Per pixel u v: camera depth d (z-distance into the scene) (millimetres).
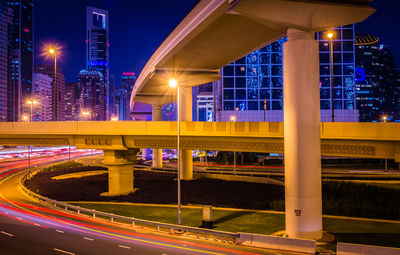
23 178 64062
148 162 100250
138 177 63219
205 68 54281
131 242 23266
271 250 21469
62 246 22172
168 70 53844
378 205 34719
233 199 40906
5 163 103000
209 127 37250
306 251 20766
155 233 26438
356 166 74625
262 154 99125
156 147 43188
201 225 29047
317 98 24406
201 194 44656
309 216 23719
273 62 114000
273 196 41688
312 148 24016
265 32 34000
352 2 22547
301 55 24016
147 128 41406
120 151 47031
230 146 37219
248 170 72438
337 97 112062
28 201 42500
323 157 83000
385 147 27672
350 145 29094
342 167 73375
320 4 21875
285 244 21547
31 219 31469
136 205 39125
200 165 86312
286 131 24625
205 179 58219
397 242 22844
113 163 46438
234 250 21359
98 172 73688
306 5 21938
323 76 112625
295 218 23922
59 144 47750
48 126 45750
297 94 24062
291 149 24266
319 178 24266
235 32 34031
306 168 23859
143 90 74625
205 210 27625
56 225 28938
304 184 23828
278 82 113812
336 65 112312
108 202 41250
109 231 26875
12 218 31812
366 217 31078
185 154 58594
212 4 28359
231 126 35812
